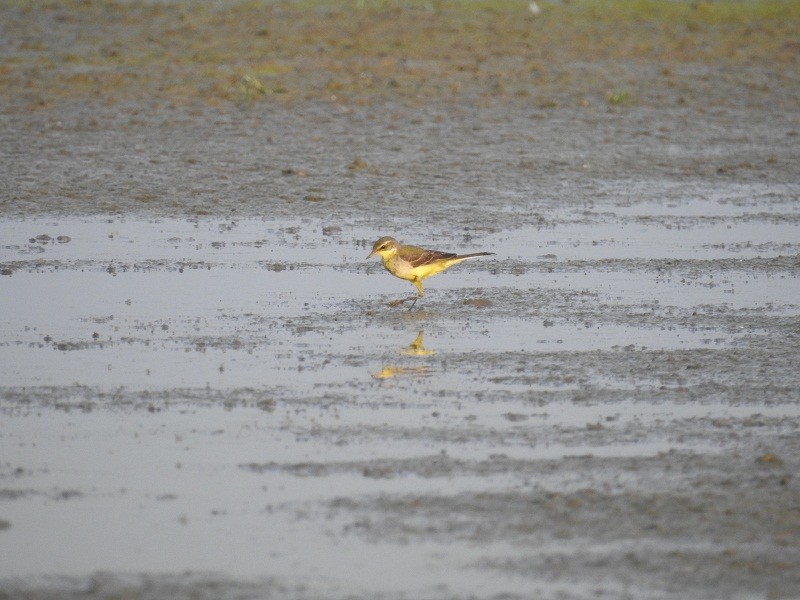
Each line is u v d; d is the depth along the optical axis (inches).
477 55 1552.7
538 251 820.6
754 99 1386.6
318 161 1067.3
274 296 708.0
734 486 448.1
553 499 435.2
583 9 1879.9
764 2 1963.6
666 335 642.2
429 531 411.5
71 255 783.7
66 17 1717.5
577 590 372.8
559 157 1112.2
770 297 720.3
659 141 1188.5
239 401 535.8
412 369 583.2
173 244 817.5
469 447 485.1
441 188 994.1
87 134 1138.0
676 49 1636.3
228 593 372.2
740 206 964.0
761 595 370.3
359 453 478.3
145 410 523.5
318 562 391.5
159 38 1593.3
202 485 449.4
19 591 372.5
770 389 556.7
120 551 400.2
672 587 374.9
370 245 825.5
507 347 618.8
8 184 961.5
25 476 456.8
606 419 517.3
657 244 844.0
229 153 1085.8
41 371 571.8
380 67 1470.2
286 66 1459.2
